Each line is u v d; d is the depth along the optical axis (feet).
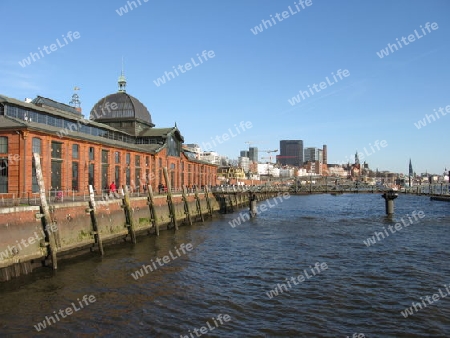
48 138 120.98
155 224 130.11
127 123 212.64
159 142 209.77
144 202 129.49
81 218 92.84
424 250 103.19
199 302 61.26
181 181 234.79
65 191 119.34
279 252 100.73
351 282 72.69
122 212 112.98
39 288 66.54
